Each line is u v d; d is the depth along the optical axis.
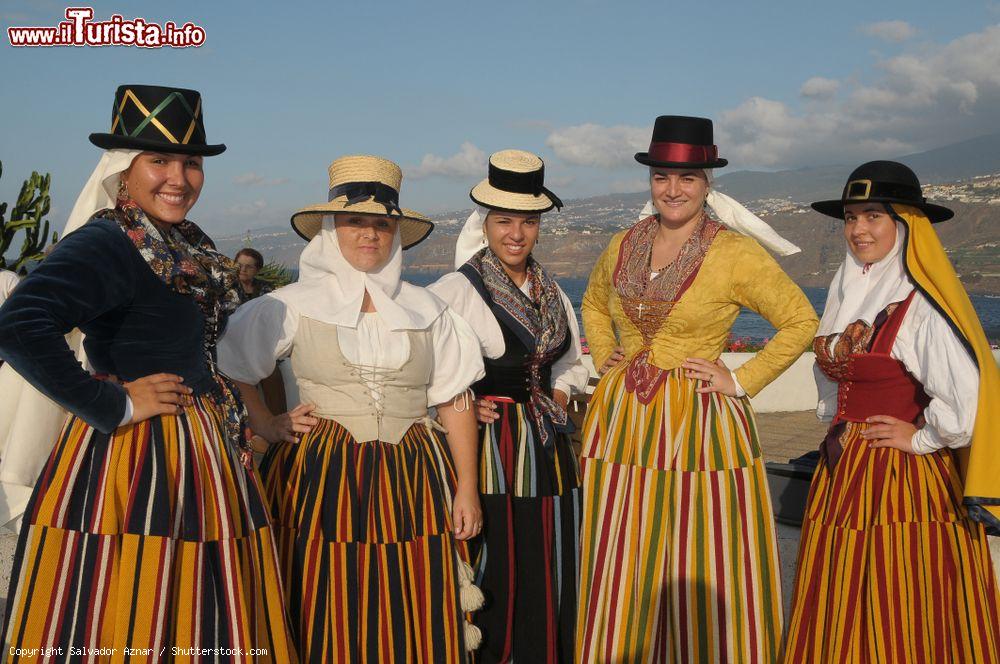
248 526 2.21
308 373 2.61
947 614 2.54
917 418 2.63
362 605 2.45
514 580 3.01
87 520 1.99
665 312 3.09
